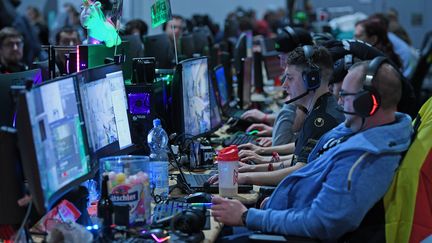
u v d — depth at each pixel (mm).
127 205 1972
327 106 2699
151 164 2469
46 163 1779
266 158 2979
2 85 2277
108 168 2014
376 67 2049
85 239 1863
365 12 9672
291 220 2074
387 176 2035
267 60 6109
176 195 2498
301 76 2760
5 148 1794
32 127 1695
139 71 2891
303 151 2643
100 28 2980
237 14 9836
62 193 1900
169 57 4344
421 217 2076
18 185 1829
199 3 12156
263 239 2033
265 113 4477
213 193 2539
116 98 2455
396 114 2168
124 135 2525
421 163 2080
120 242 1887
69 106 1978
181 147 2965
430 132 2113
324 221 2020
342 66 2705
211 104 3428
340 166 2041
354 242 2129
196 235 1964
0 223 1845
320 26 7422
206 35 5793
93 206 2244
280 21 9203
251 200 2432
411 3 9625
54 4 10719
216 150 3350
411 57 6418
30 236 1856
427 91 6914
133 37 3816
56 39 5137
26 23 5695
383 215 2096
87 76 2174
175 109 2959
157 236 1915
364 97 2027
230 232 2363
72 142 1981
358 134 2080
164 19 3236
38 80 2492
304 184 2195
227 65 4844
